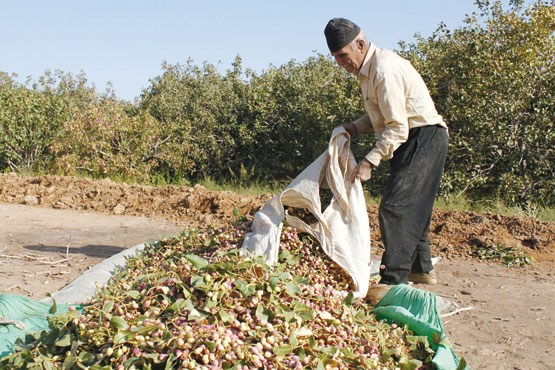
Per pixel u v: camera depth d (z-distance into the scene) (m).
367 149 12.84
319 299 3.43
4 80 20.78
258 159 18.11
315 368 2.84
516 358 3.91
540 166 11.84
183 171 17.45
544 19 12.22
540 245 7.03
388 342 3.31
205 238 4.43
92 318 3.07
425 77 12.67
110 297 3.23
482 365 3.79
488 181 12.52
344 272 4.05
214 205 9.34
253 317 3.10
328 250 4.09
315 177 4.29
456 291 5.43
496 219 7.79
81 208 9.71
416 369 3.18
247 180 16.30
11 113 16.23
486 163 12.32
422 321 3.55
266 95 17.66
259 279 3.31
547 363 3.83
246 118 18.25
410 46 13.45
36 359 2.86
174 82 20.33
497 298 5.25
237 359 2.76
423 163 4.52
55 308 3.26
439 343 3.41
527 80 11.82
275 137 17.91
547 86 11.89
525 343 4.17
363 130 4.93
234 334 2.93
